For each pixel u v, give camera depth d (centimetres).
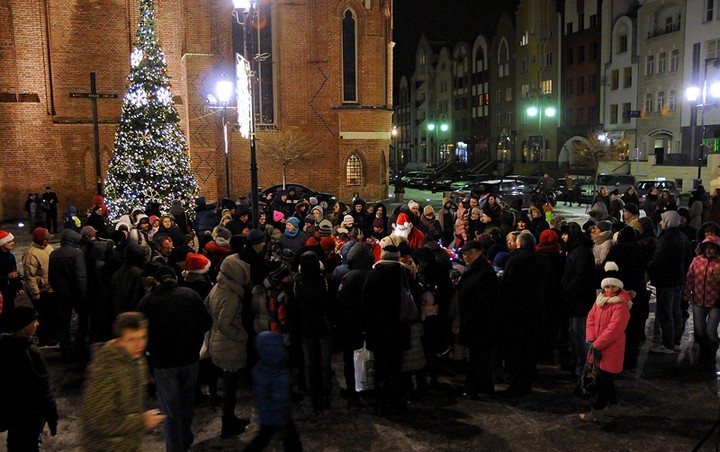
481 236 1003
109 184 2328
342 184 3559
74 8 3053
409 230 1116
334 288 798
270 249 1073
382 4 3538
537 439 652
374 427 688
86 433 408
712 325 849
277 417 502
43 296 981
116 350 423
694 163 4012
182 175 2389
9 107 2981
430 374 817
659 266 909
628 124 5116
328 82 3491
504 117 6931
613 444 638
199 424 703
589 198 3494
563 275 880
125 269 763
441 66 8294
